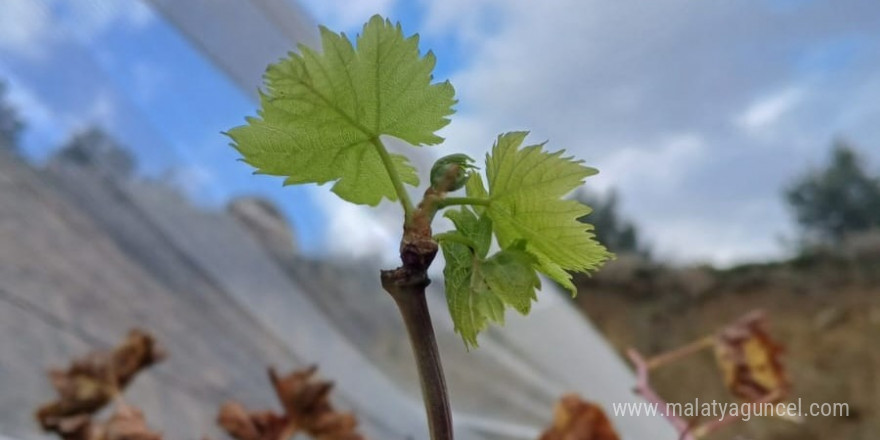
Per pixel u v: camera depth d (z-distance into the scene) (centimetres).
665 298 180
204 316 68
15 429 51
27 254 62
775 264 178
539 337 67
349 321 71
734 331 37
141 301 66
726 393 141
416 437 64
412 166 15
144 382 58
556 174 13
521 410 62
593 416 31
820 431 133
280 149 14
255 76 54
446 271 14
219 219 70
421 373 12
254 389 64
